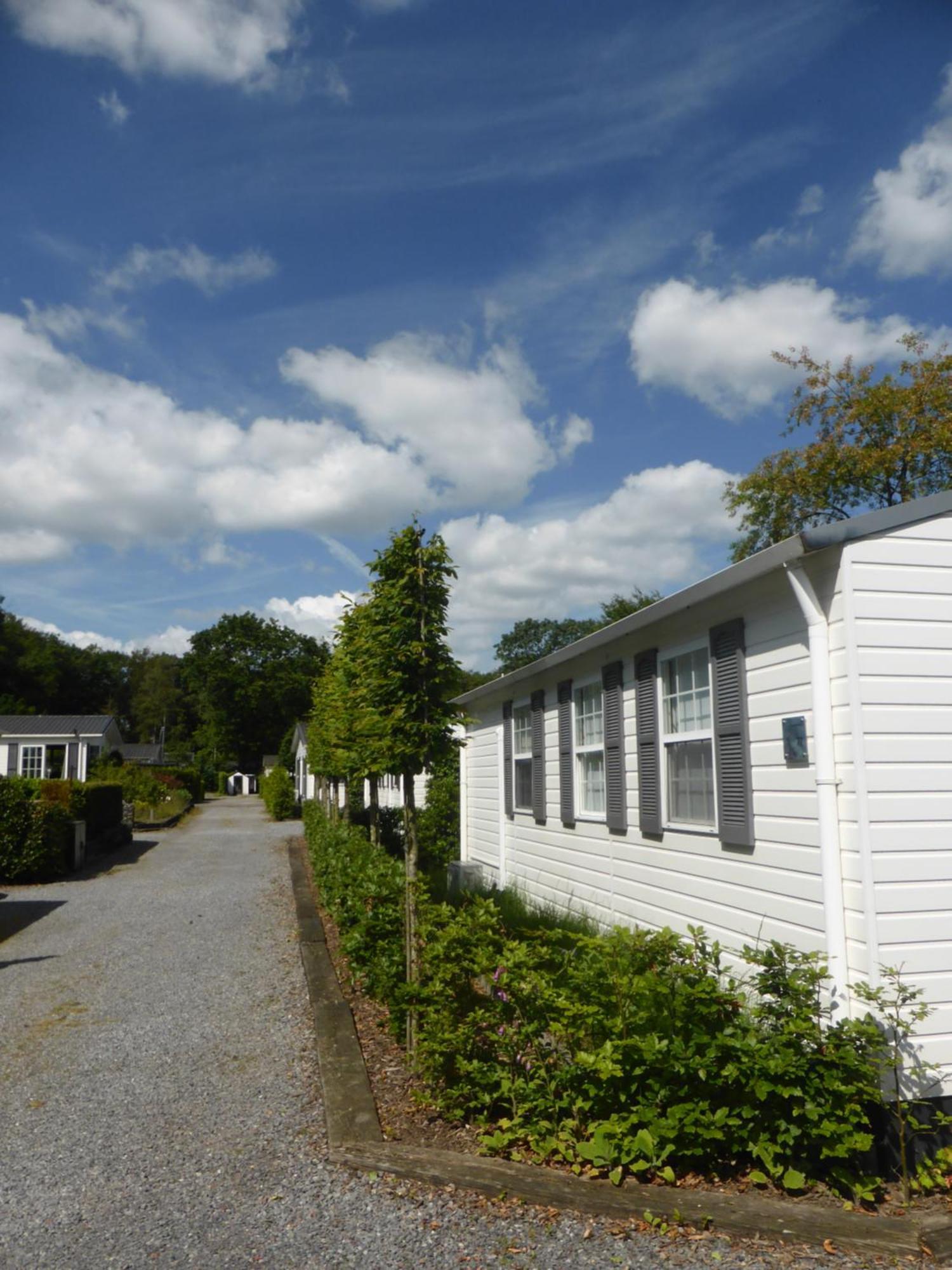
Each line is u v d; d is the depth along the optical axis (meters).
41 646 65.19
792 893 5.04
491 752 13.09
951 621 4.59
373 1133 4.29
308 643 67.06
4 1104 5.02
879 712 4.44
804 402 23.89
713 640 5.95
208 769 59.97
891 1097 4.17
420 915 5.65
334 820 16.44
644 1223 3.53
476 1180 3.80
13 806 14.76
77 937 10.13
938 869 4.40
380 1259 3.30
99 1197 3.85
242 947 9.33
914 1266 3.28
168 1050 5.93
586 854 8.85
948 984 4.34
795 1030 3.87
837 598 4.58
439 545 6.32
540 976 4.29
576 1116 4.09
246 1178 3.99
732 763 5.69
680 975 4.32
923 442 21.94
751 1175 3.83
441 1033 4.54
